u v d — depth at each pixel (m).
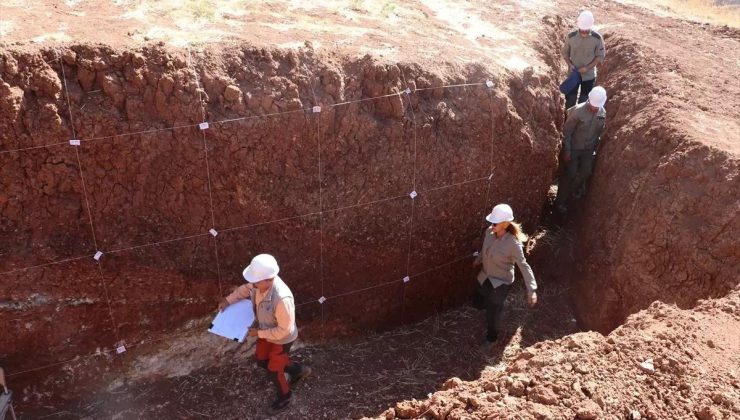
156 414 5.40
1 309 4.97
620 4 11.77
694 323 4.32
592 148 7.12
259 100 5.34
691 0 15.44
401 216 6.07
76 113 4.88
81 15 5.71
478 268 6.81
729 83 7.88
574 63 7.81
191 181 5.29
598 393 3.62
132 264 5.31
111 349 5.45
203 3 6.48
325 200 5.73
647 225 6.04
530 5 9.68
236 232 5.58
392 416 3.76
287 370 5.47
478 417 3.52
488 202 6.52
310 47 5.74
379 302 6.39
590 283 6.68
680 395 3.64
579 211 7.47
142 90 5.06
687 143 6.08
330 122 5.58
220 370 5.80
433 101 6.05
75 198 5.05
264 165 5.45
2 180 4.79
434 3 8.69
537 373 3.82
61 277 5.11
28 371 5.21
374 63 5.77
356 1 7.67
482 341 6.43
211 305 5.70
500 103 6.30
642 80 7.86
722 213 5.51
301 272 5.92
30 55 4.80
